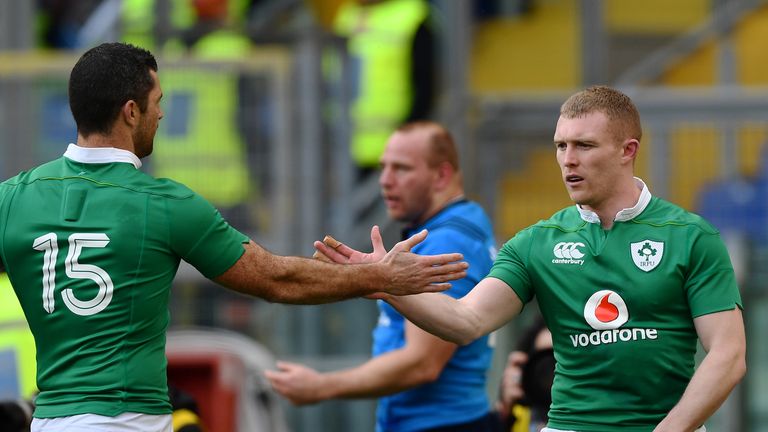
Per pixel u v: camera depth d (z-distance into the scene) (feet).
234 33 103.86
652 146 100.32
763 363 101.40
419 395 68.39
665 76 113.60
